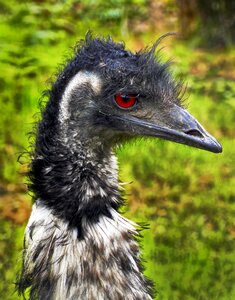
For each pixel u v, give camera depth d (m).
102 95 7.10
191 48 21.41
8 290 11.64
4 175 14.67
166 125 7.20
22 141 15.30
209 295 12.14
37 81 16.70
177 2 22.14
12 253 12.63
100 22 21.89
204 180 15.14
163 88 7.25
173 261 12.92
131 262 7.08
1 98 16.34
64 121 7.07
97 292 6.93
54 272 6.98
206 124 17.09
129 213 14.15
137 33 22.11
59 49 18.14
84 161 7.05
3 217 13.79
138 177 14.93
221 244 13.47
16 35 18.23
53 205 7.03
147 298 7.16
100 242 6.96
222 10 21.59
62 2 21.58
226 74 19.73
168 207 14.39
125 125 7.20
